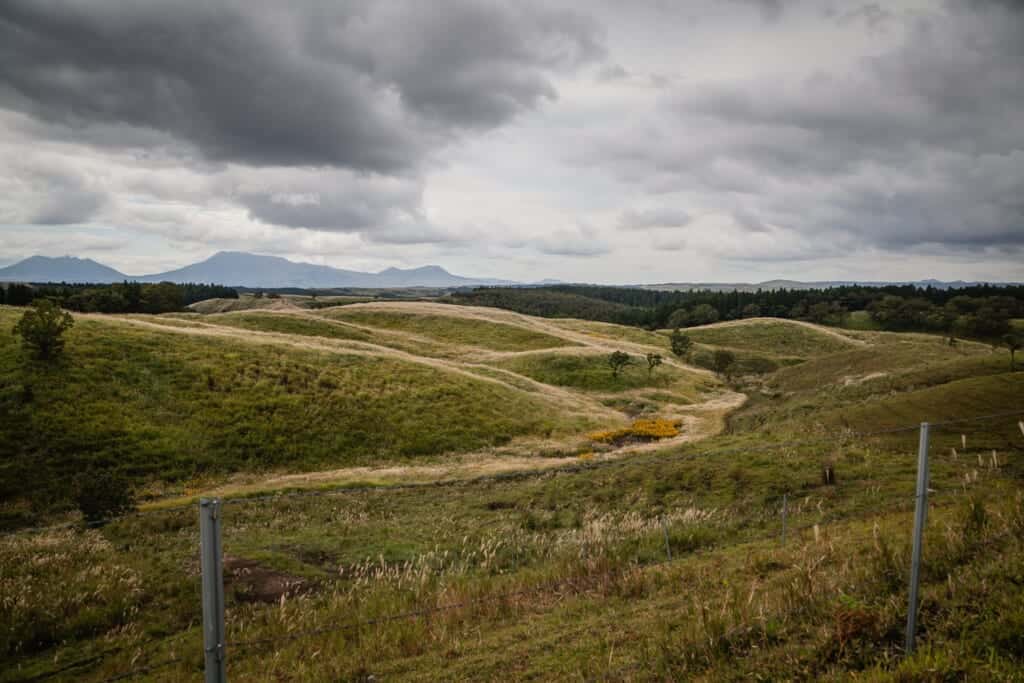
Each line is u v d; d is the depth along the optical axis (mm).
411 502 26859
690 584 10211
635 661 6922
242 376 49312
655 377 87000
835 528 13273
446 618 9914
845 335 145625
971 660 5219
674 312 195750
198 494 32469
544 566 13883
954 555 7984
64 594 12734
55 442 34719
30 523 27609
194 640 10977
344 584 14680
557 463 40156
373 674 7961
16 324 46719
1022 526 8781
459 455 46219
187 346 52219
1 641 10734
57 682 9539
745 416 59281
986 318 139875
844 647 5953
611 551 14148
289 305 178750
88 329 49250
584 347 102375
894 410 33594
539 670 7270
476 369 72188
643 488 24938
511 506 25203
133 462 35531
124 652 10500
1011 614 5777
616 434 54125
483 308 141125
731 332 144625
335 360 59062
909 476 20188
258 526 21453
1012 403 30984
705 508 20453
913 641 5754
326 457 42562
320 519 23031
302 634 10047
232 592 13961
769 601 7750
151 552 17031
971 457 21609
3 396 37000
